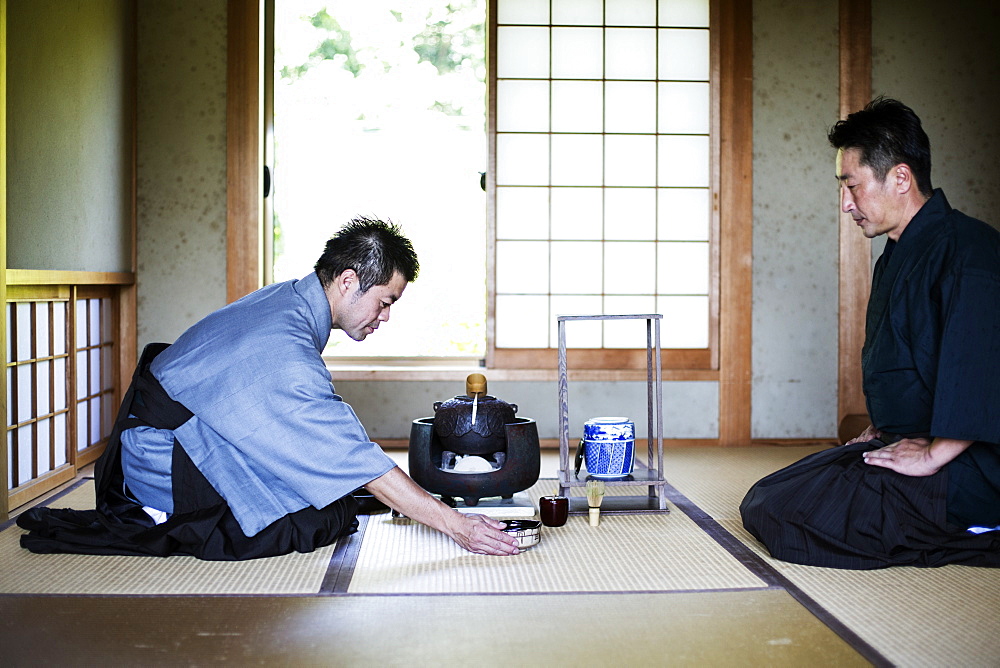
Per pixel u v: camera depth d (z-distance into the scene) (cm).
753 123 445
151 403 248
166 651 174
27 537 245
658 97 448
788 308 447
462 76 522
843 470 243
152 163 427
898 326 243
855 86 445
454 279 536
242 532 239
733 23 443
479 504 284
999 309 225
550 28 445
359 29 517
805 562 234
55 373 341
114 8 398
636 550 249
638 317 298
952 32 448
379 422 435
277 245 522
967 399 223
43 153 322
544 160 447
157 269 428
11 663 167
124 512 256
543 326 449
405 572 226
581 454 303
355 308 258
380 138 523
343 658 171
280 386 238
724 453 420
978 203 450
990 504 235
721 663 169
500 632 185
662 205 450
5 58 277
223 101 429
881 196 245
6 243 291
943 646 177
